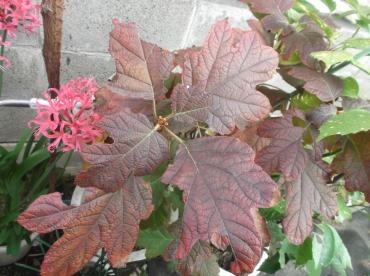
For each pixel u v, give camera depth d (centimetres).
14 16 47
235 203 32
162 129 37
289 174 41
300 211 43
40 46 73
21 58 74
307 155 43
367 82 115
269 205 32
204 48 36
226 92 36
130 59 38
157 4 76
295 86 55
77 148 39
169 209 53
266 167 41
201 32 85
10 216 63
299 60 55
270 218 58
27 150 68
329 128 35
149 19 78
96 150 33
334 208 44
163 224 53
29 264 75
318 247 59
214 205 32
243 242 31
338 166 44
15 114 82
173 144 43
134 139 34
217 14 83
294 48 51
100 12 73
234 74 36
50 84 52
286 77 55
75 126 39
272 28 52
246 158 33
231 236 31
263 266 69
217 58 36
